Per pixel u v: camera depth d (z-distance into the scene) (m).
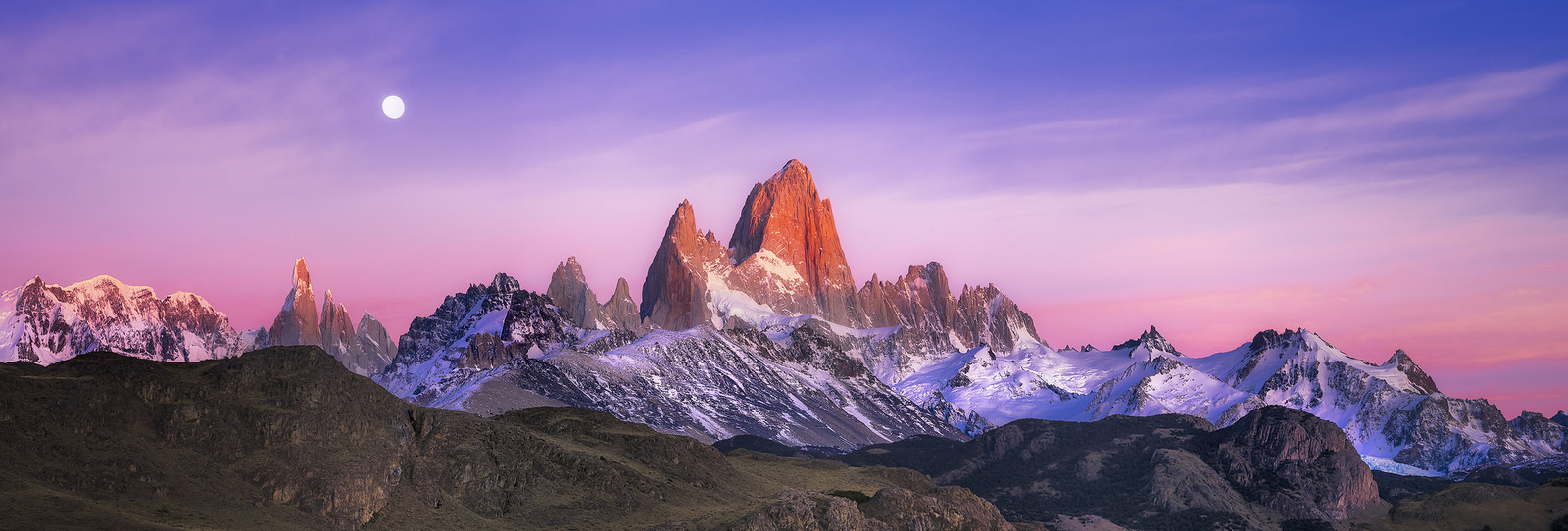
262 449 195.50
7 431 175.25
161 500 176.88
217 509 179.38
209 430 193.50
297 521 184.62
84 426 183.12
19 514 158.25
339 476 193.38
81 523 160.25
